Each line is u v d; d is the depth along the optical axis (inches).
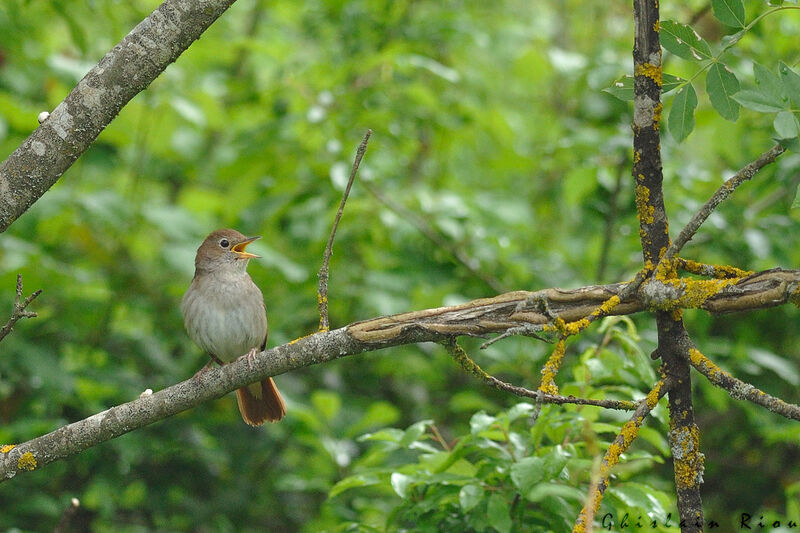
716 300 194.9
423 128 497.7
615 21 562.9
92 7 468.8
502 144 501.0
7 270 417.4
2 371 410.6
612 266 464.1
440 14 501.4
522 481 224.7
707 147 538.6
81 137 211.3
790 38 437.1
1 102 451.8
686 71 422.9
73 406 437.1
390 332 211.2
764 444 442.6
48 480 432.8
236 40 478.9
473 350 466.9
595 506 186.5
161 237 521.0
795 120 179.3
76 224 465.4
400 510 270.4
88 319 448.5
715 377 195.9
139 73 210.5
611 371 273.0
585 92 503.5
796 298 187.3
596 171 435.2
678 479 205.6
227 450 458.9
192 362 481.4
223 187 599.2
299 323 463.8
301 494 486.6
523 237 481.7
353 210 446.6
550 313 191.9
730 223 414.9
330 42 512.4
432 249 450.0
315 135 458.0
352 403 455.8
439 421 480.1
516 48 594.2
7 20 476.7
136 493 450.3
